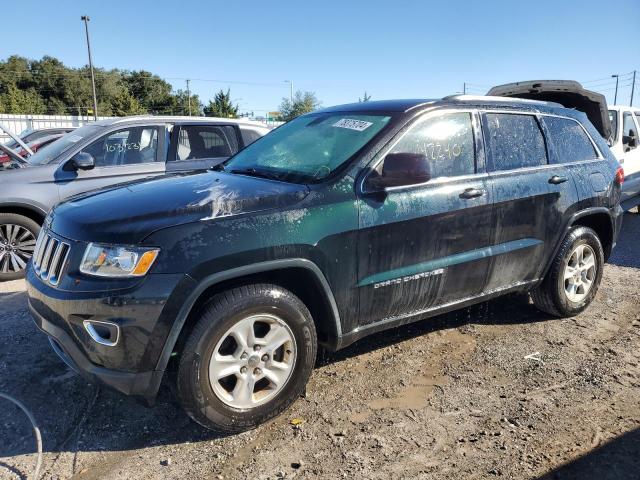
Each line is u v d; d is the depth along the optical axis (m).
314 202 3.07
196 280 2.69
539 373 3.69
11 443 2.88
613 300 5.17
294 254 2.94
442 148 3.67
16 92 63.25
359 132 3.57
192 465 2.72
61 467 2.70
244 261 2.79
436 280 3.59
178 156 6.83
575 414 3.17
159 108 81.81
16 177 5.87
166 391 3.42
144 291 2.61
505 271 4.02
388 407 3.25
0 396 3.30
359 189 3.23
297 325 3.04
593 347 4.11
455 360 3.88
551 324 4.57
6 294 5.37
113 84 79.38
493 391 3.44
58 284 2.79
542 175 4.18
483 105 4.00
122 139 6.53
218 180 3.46
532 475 2.62
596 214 4.67
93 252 2.70
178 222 2.73
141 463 2.73
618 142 8.25
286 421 3.10
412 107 3.68
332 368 3.75
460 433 2.98
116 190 3.38
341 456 2.78
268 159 3.87
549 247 4.29
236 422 2.91
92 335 2.65
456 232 3.63
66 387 3.43
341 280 3.15
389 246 3.31
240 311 2.82
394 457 2.77
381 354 3.97
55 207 3.38
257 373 2.97
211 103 60.81
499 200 3.84
